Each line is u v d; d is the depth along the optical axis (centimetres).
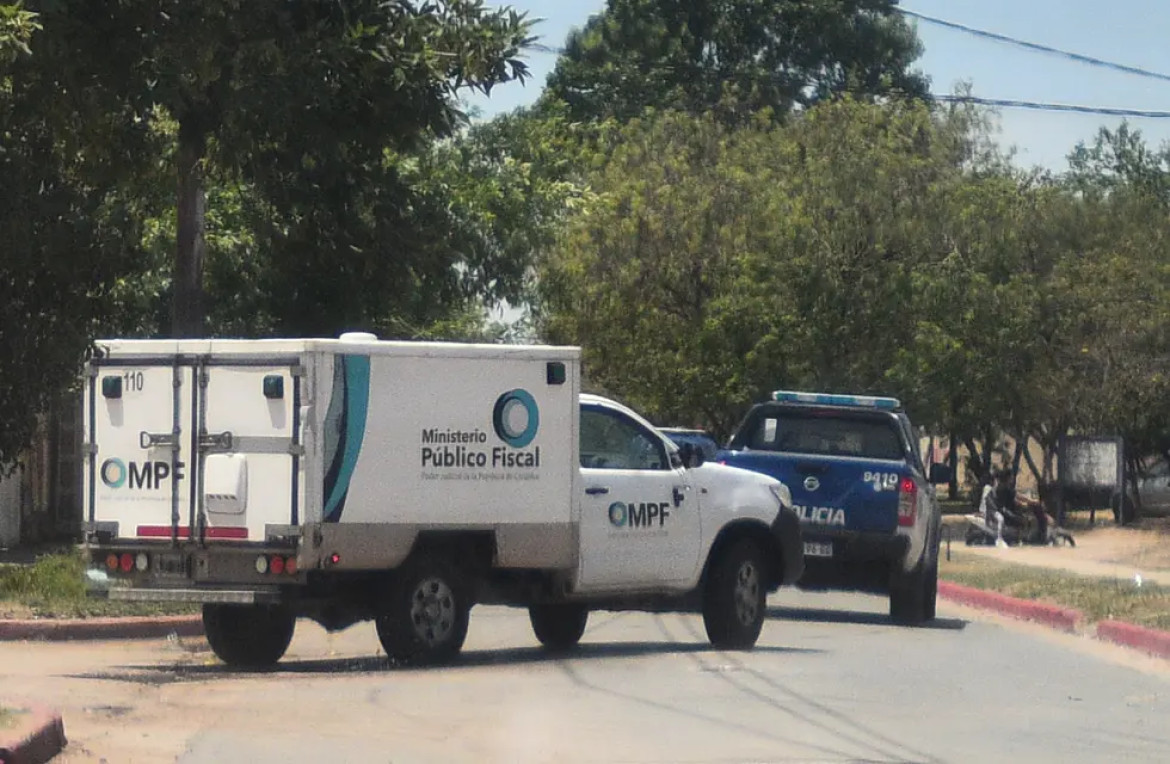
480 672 1753
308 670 1789
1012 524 4612
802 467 2467
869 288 4972
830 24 8200
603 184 5288
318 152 2500
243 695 1560
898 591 2512
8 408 1455
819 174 5181
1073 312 5719
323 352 1714
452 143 4369
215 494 1725
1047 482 6569
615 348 5019
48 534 3419
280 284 3200
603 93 7944
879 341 5000
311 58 2344
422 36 2438
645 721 1420
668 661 1886
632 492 1931
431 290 4000
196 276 2542
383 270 2880
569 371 1862
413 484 1761
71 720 1388
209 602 1722
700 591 2030
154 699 1530
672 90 7944
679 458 2006
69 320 1482
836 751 1288
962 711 1532
